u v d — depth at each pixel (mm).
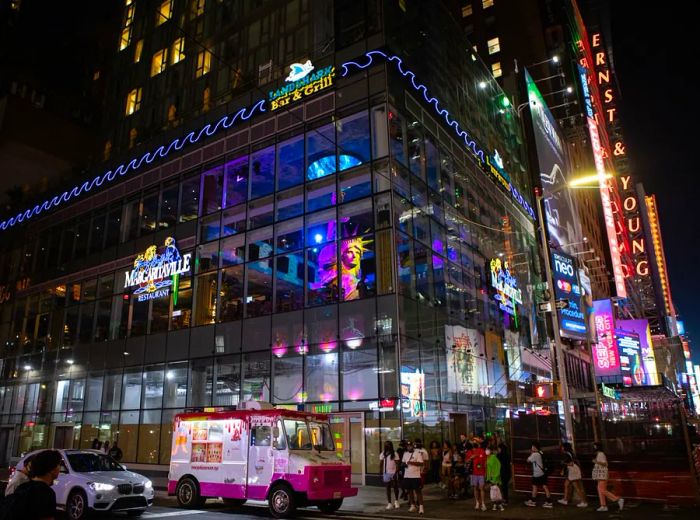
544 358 39469
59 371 38188
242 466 16531
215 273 31734
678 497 16875
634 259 82188
